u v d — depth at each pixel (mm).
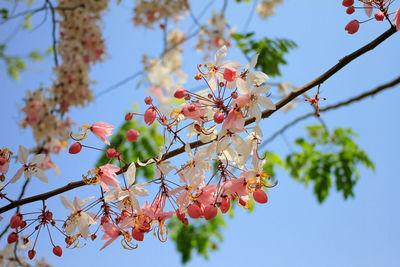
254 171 843
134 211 849
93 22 1604
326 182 1714
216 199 831
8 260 1231
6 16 1477
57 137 1494
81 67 1495
